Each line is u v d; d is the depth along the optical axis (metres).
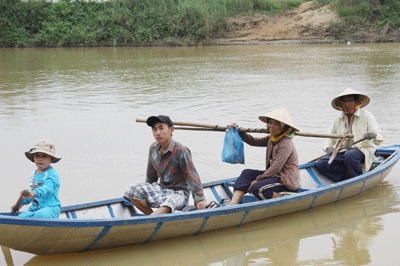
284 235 5.03
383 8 36.56
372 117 6.56
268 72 19.23
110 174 7.00
